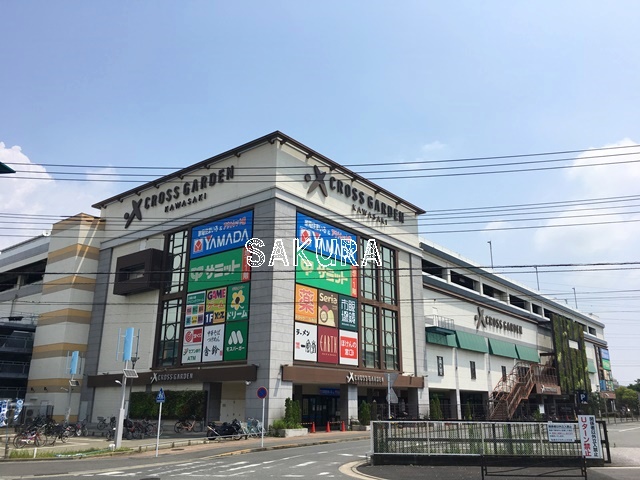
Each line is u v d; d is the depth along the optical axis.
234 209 37.97
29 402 45.69
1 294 57.19
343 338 38.88
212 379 34.91
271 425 31.98
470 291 58.94
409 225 49.47
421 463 19.11
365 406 38.44
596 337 100.06
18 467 19.62
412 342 46.34
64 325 45.47
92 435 36.22
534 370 64.00
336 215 40.78
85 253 47.66
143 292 42.84
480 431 19.09
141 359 40.84
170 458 22.45
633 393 111.19
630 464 19.00
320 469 18.17
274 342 33.31
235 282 36.28
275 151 36.72
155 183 44.47
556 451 18.61
